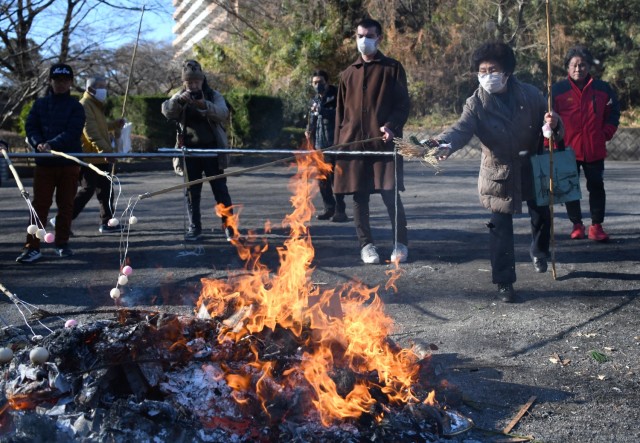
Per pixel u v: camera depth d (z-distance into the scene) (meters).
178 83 31.41
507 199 5.56
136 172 20.62
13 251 7.92
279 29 28.92
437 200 12.05
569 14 26.50
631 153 22.38
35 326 5.05
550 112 5.68
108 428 2.96
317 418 3.22
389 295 5.87
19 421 3.03
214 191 8.29
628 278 6.37
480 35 26.08
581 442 3.36
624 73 26.14
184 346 3.38
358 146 6.99
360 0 27.92
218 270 6.83
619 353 4.53
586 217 9.80
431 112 26.86
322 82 10.09
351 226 9.38
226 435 3.10
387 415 3.27
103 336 3.34
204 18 33.03
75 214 8.83
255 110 23.94
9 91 24.45
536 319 5.23
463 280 6.36
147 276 6.62
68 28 23.38
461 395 3.71
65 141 7.20
